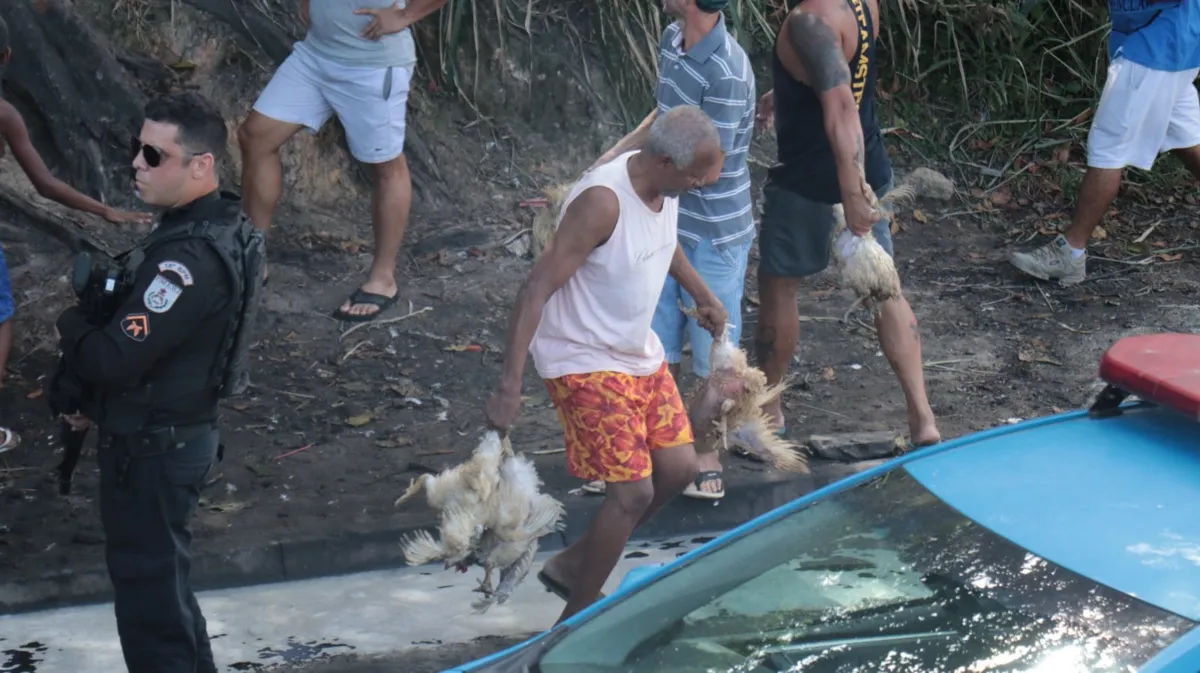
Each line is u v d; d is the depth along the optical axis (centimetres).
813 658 1023
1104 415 1200
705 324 1712
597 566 1595
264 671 1616
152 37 2956
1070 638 935
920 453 1201
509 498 1389
